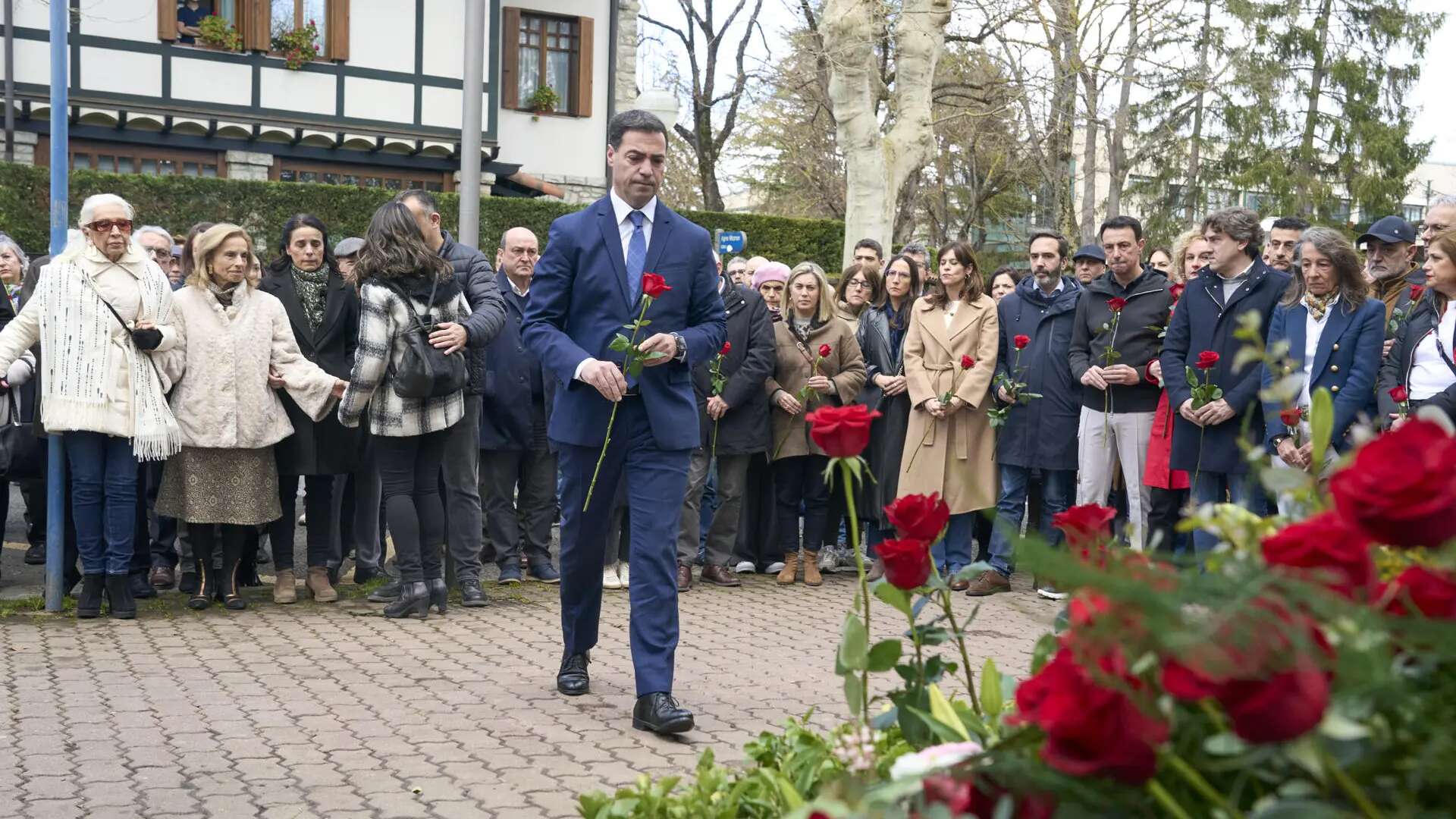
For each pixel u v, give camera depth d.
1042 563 1.18
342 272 8.21
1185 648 1.09
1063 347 8.51
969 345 8.58
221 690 5.63
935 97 30.17
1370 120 43.38
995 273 10.88
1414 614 1.22
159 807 4.12
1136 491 8.17
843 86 19.02
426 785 4.39
